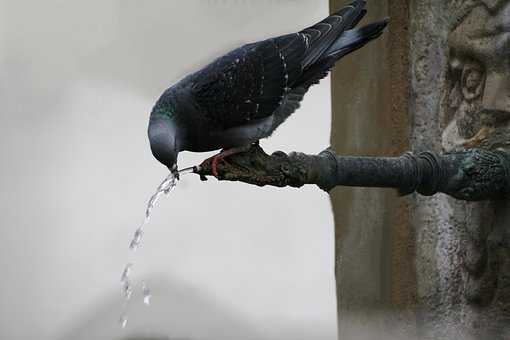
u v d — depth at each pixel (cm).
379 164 703
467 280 754
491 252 735
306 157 699
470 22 751
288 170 697
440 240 773
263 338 1100
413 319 788
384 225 809
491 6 736
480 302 745
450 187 712
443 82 772
